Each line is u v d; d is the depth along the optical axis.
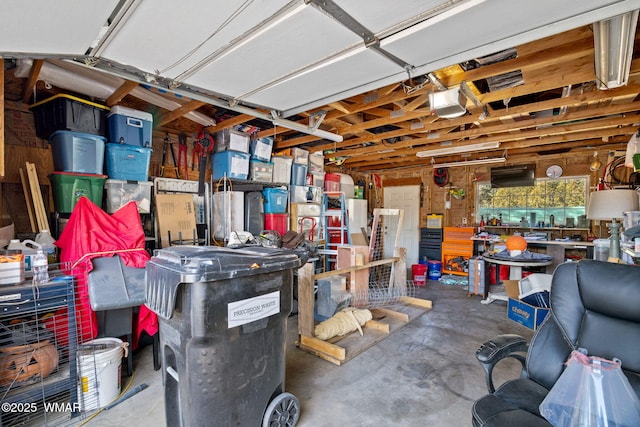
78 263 2.27
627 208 2.91
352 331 3.36
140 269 2.48
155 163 3.98
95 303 2.21
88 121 2.88
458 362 2.77
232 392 1.58
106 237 2.44
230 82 2.36
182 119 4.23
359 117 4.14
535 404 1.39
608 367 1.22
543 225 6.03
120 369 2.25
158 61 2.02
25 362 1.95
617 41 1.83
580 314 1.56
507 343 1.61
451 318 3.94
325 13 1.53
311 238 5.35
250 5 1.45
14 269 1.89
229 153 4.13
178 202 3.55
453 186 7.21
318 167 5.74
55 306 1.95
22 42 1.75
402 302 4.54
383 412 2.07
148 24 1.60
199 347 1.50
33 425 1.90
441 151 5.28
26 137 2.99
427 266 6.48
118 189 3.12
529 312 3.54
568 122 4.11
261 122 4.32
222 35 1.71
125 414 2.02
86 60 1.97
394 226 7.89
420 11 1.54
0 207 2.70
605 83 2.43
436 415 2.05
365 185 8.07
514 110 3.42
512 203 6.51
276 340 1.80
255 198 4.49
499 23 1.63
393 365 2.71
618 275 1.47
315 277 3.10
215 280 1.49
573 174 5.85
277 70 2.15
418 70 2.15
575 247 5.23
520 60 2.44
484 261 4.75
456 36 1.75
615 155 5.24
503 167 6.50
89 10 1.47
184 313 1.50
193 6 1.45
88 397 2.04
